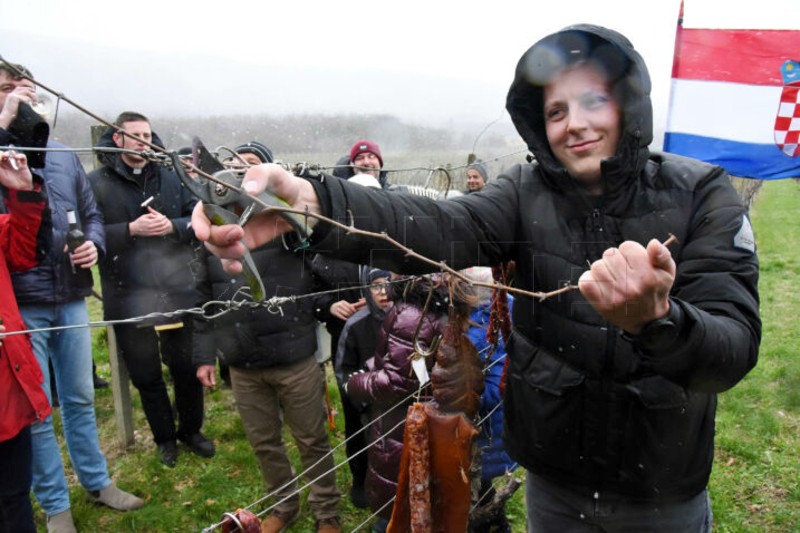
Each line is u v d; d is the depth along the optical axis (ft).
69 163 10.12
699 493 5.03
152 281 11.67
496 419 8.09
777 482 12.14
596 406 4.67
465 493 4.63
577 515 5.20
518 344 5.13
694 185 4.44
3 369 7.17
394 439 8.16
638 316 3.16
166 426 12.81
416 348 5.03
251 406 9.89
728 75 14.69
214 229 3.10
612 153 4.50
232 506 11.39
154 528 10.85
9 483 7.39
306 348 9.67
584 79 4.37
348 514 11.09
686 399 4.55
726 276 4.09
